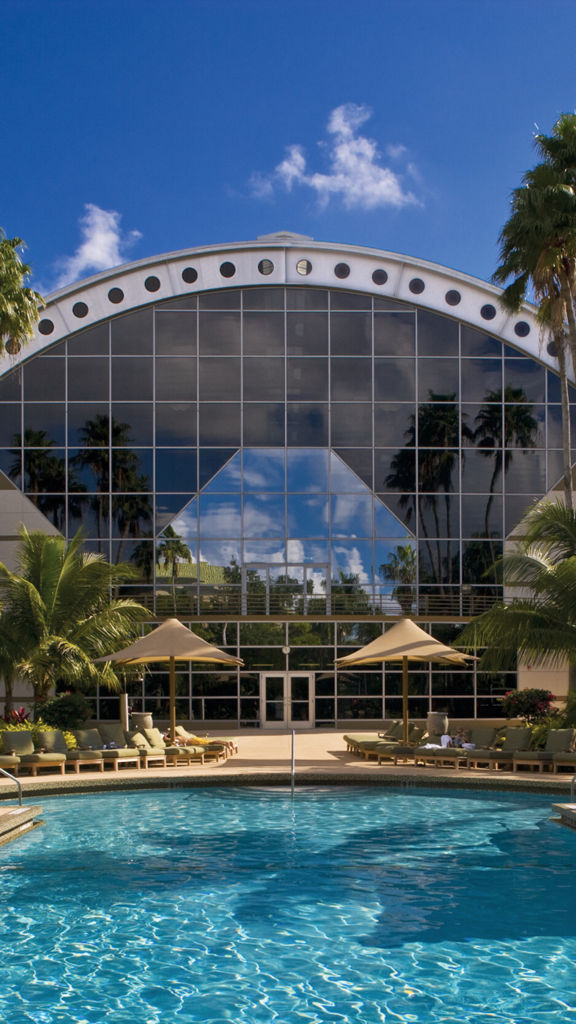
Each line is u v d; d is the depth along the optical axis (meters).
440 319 36.25
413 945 9.27
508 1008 7.72
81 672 26.33
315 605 35.06
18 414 35.09
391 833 14.72
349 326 36.06
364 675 35.00
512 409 36.03
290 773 19.55
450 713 34.81
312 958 8.91
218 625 34.91
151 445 35.25
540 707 30.86
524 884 11.55
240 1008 7.73
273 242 36.09
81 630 26.84
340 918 10.15
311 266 36.00
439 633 35.09
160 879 11.79
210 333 35.78
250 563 35.12
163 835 14.57
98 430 35.19
